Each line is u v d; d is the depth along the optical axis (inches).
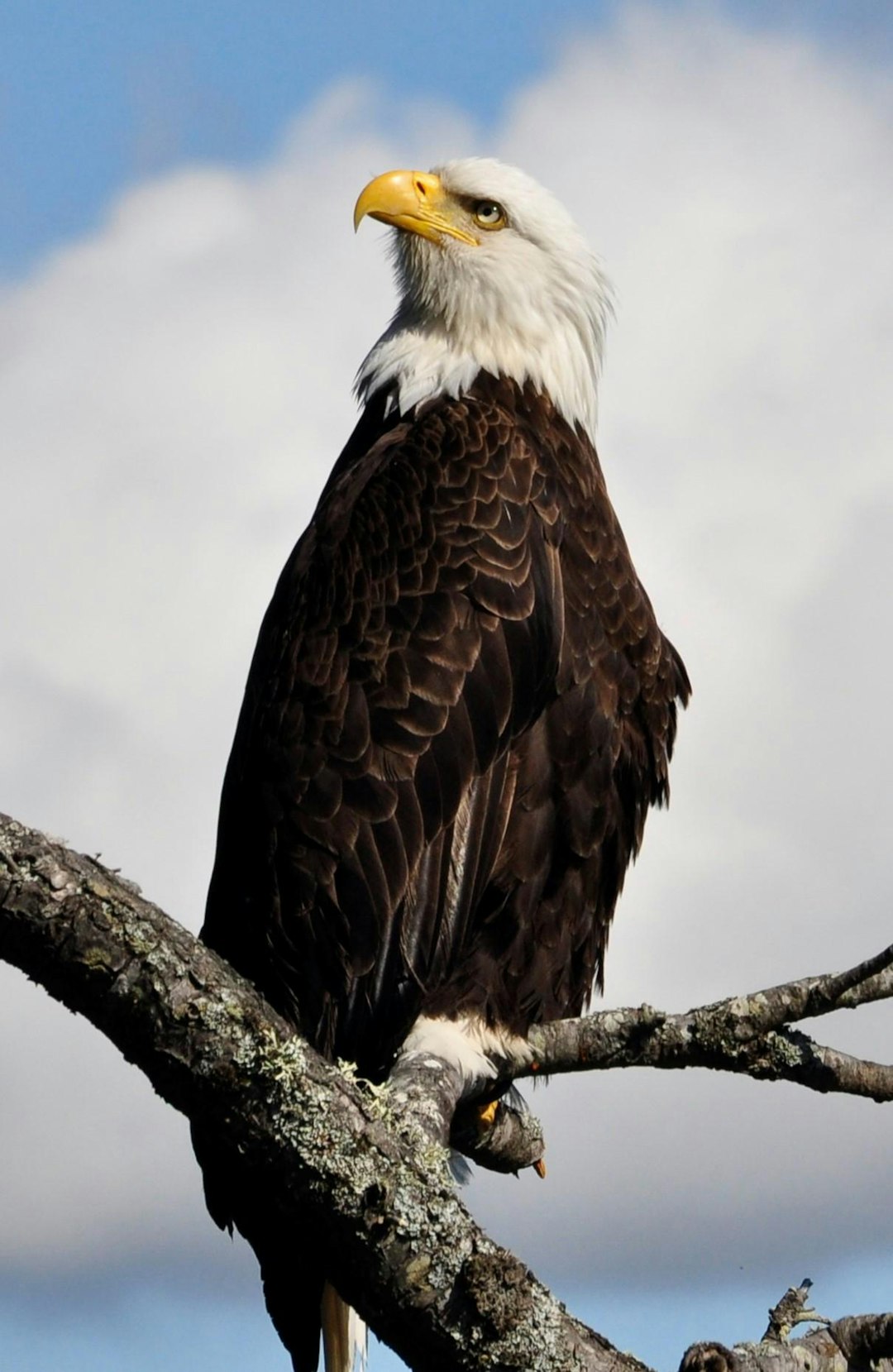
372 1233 260.8
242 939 415.5
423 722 409.1
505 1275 261.4
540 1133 437.7
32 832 251.8
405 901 402.3
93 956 251.0
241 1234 405.4
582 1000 460.8
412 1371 273.7
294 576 445.4
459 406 467.2
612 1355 267.0
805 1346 300.2
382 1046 403.5
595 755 439.5
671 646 472.7
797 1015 355.9
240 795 429.1
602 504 462.3
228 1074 258.8
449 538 426.6
